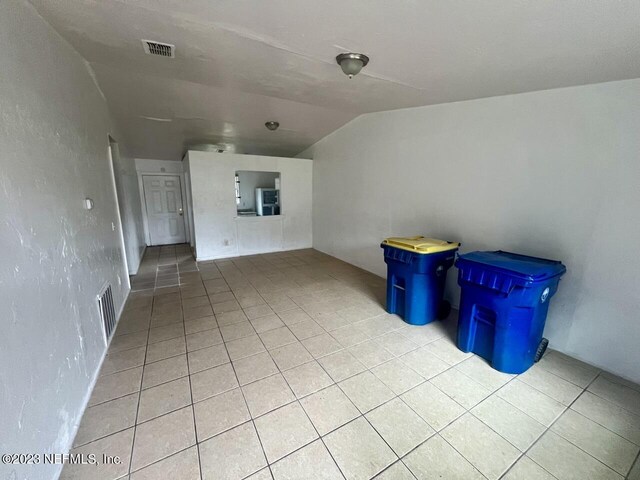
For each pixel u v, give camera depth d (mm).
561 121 2068
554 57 1526
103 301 2305
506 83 2062
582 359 2129
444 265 2699
